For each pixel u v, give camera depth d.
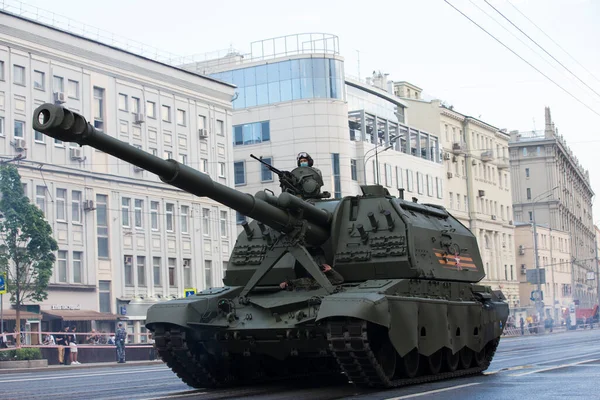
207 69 71.38
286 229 17.23
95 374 25.80
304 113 67.50
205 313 17.20
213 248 59.94
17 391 18.14
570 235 132.88
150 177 55.06
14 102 46.19
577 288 135.12
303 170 19.50
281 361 19.44
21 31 46.62
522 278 109.50
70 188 49.22
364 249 18.05
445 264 19.31
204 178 15.16
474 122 95.25
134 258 53.28
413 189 79.62
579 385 15.82
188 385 18.00
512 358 26.75
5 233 41.59
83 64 50.38
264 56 69.69
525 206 128.12
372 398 14.38
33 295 40.69
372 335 16.27
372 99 79.94
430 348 17.55
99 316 48.69
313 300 16.73
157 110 55.66
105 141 13.66
